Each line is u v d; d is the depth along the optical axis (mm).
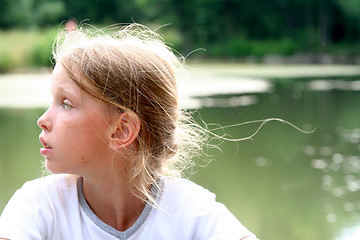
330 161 5793
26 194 857
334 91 14039
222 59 31922
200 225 878
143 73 830
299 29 34594
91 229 861
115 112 822
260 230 3611
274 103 11203
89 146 822
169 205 888
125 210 878
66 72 813
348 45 34094
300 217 3898
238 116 9031
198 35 34688
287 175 5117
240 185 4680
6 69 18969
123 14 35344
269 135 7367
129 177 860
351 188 4703
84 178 854
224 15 34469
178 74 906
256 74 20188
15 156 5707
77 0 34156
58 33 906
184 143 930
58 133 819
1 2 31938
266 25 34656
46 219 850
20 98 11203
